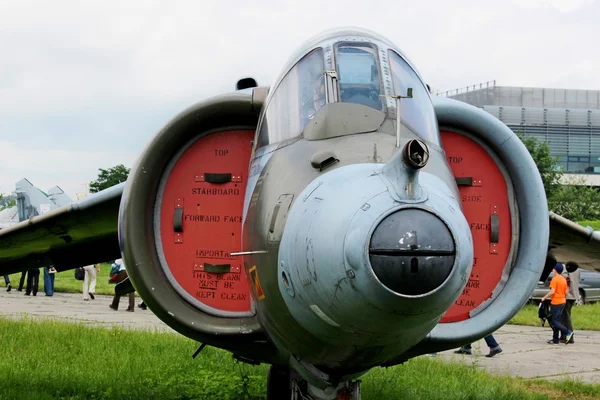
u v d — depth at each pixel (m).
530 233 5.99
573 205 62.03
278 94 5.70
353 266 3.52
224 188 6.33
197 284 6.16
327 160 4.57
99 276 36.31
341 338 4.14
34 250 8.32
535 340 16.98
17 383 8.76
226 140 6.40
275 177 4.96
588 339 17.42
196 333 5.77
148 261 5.93
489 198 6.29
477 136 6.36
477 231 6.24
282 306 4.49
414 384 9.48
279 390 7.00
